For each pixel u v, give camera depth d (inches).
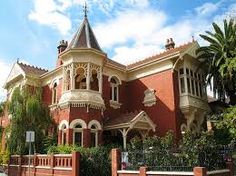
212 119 910.4
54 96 1023.6
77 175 615.2
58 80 1010.7
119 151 589.6
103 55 887.7
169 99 887.7
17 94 838.5
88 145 800.9
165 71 921.5
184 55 903.7
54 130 877.2
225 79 899.4
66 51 869.8
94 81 928.3
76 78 932.0
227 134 828.0
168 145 568.1
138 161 565.0
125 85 1032.8
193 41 962.7
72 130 810.2
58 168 669.9
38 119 824.9
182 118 890.1
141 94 979.9
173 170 513.3
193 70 954.1
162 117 893.8
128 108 1008.9
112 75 991.6
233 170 574.6
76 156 626.8
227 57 878.4
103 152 671.8
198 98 937.5
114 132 902.4
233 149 616.7
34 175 745.0
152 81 956.0
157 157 541.6
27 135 596.1
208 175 483.2
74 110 824.9
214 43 922.7
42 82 1104.2
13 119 813.9
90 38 911.7
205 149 523.8
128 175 557.3
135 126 829.8
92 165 643.5
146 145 595.5
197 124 933.8
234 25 906.7
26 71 1086.4
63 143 829.2
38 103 828.0
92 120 830.5
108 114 942.4
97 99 853.2
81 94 832.3
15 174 831.1
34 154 767.7
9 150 837.2
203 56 945.5
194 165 496.4
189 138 546.3
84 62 860.6
